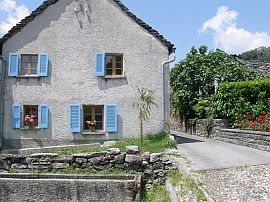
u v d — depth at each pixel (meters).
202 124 19.52
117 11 15.81
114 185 9.09
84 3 15.77
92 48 15.69
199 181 8.45
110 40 15.72
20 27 15.46
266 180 8.34
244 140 14.29
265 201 6.99
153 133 15.45
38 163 10.38
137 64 15.73
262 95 16.36
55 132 15.38
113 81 15.66
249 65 25.00
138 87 15.66
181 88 23.16
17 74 15.41
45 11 15.64
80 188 9.13
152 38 15.85
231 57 23.36
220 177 8.73
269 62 25.84
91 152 10.57
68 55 15.61
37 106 15.55
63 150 12.69
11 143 15.34
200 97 22.05
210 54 22.70
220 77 20.69
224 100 17.02
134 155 10.17
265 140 12.70
